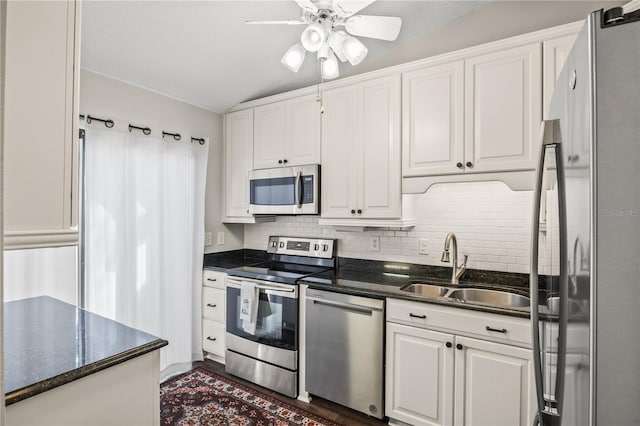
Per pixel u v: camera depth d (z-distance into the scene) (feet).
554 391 2.91
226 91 9.90
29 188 3.09
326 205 8.84
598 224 2.01
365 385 7.20
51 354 3.93
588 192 2.07
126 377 4.07
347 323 7.43
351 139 8.46
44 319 5.16
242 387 8.76
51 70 3.22
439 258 8.47
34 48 3.11
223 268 9.90
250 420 7.33
